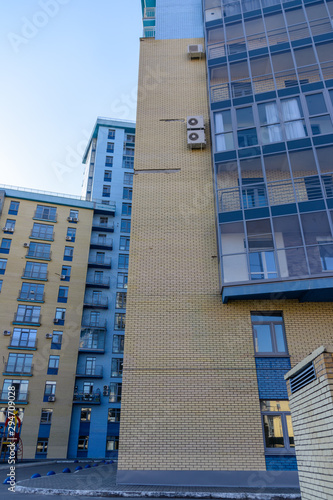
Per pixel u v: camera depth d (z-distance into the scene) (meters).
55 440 29.92
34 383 31.19
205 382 12.17
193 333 12.95
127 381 12.32
